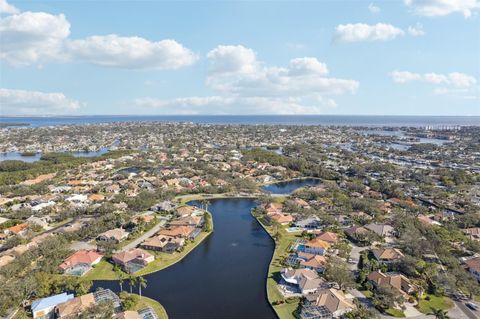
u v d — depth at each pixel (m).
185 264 126.69
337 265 114.00
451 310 94.00
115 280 112.69
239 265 126.12
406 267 113.25
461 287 103.94
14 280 105.75
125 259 122.25
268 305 99.69
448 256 121.38
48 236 138.50
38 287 98.81
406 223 150.75
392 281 104.31
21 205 190.62
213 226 168.75
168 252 134.75
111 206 181.62
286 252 135.00
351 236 147.88
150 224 162.00
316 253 132.38
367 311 87.44
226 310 97.06
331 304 93.44
